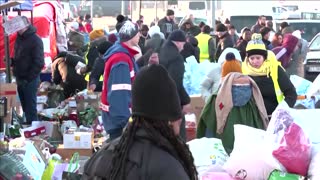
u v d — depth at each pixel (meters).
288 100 7.53
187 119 9.12
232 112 7.15
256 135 5.97
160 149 3.00
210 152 6.00
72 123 9.25
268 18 26.08
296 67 14.16
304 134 5.61
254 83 7.24
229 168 5.68
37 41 10.86
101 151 3.21
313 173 5.41
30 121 10.73
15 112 9.38
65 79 12.40
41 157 6.69
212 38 17.89
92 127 9.22
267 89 7.50
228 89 7.18
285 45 13.87
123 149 3.02
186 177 2.98
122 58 6.48
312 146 5.64
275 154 5.52
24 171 5.86
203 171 5.79
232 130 7.13
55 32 15.98
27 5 12.37
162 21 20.31
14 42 11.52
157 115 2.99
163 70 3.02
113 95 6.41
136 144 3.02
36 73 10.86
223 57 11.15
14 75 10.96
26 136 8.59
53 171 6.32
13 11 12.73
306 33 22.41
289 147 5.51
